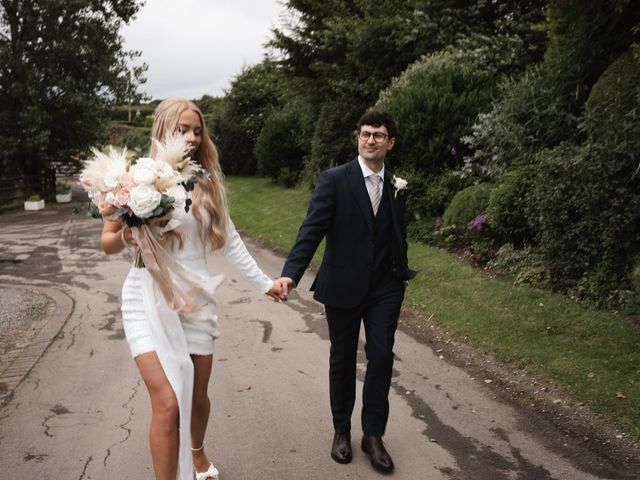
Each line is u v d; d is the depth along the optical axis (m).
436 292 6.95
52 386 4.52
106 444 3.57
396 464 3.34
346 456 3.35
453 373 4.75
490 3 14.72
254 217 15.23
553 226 6.29
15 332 6.07
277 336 5.81
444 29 14.73
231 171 28.84
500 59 12.50
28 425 3.84
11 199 22.06
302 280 8.41
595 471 3.22
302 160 20.86
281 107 28.06
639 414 3.74
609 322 5.24
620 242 5.77
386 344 3.25
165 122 2.84
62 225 16.03
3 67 21.64
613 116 6.23
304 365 4.97
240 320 6.39
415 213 9.41
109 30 24.03
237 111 28.72
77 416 3.97
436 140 10.46
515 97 8.84
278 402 4.19
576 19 8.21
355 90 16.30
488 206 7.98
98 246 12.07
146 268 2.67
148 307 2.62
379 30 15.51
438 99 10.79
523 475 3.21
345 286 3.28
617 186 5.82
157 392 2.54
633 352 4.62
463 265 7.68
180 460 2.60
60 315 6.71
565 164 6.19
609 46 8.20
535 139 8.46
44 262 10.41
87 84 23.55
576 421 3.79
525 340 5.16
